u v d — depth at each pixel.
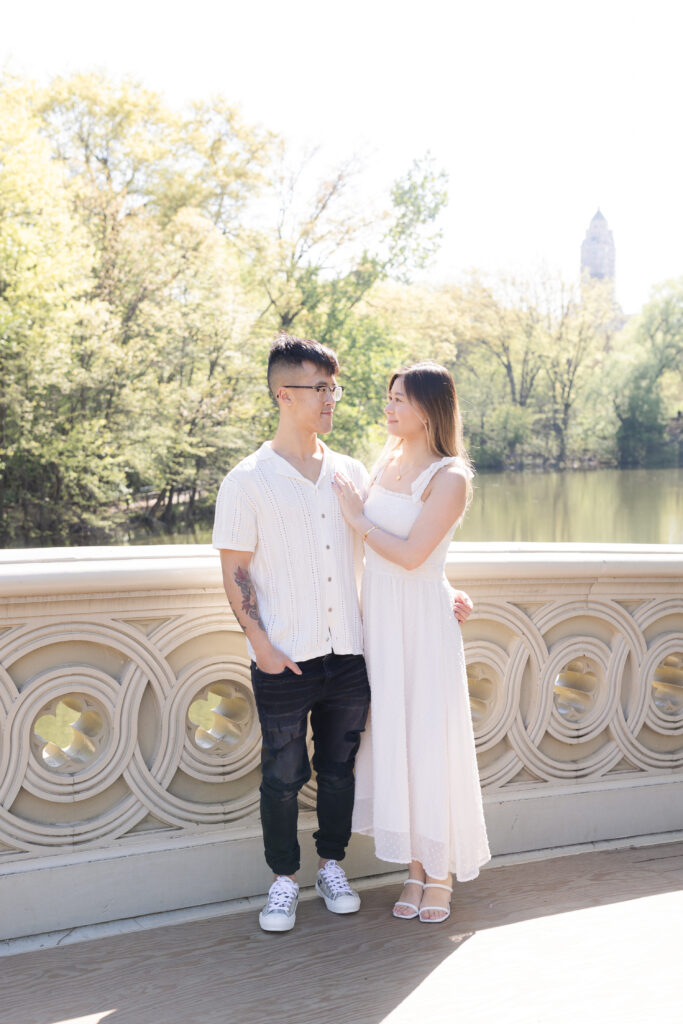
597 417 39.50
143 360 22.77
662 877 2.64
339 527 2.30
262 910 2.43
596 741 2.97
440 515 2.23
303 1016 1.95
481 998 2.01
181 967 2.14
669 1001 2.00
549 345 38.28
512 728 2.80
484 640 2.77
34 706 2.28
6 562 2.35
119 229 23.28
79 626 2.32
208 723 6.96
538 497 37.66
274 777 2.27
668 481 39.94
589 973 2.11
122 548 2.55
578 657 2.88
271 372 2.25
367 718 2.42
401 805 2.31
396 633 2.32
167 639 2.42
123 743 2.39
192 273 23.19
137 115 24.44
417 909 2.38
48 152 20.62
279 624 2.22
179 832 2.46
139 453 22.38
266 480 2.20
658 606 2.97
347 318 26.97
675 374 39.38
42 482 21.78
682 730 3.05
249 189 26.27
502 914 2.40
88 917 2.35
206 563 2.41
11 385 19.83
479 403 38.69
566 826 2.88
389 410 2.36
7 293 19.06
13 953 2.21
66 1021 1.93
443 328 31.50
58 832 2.32
